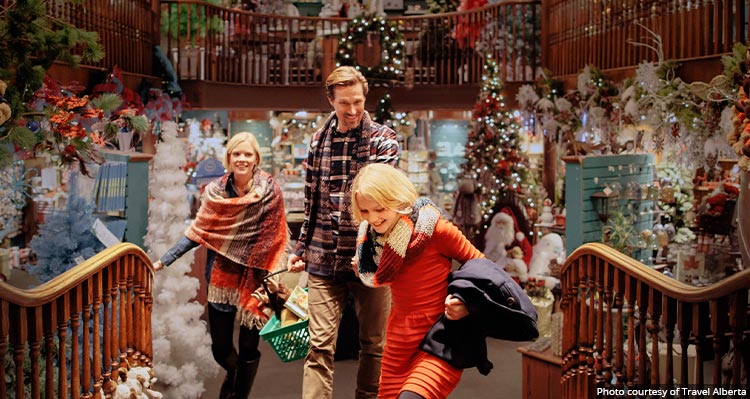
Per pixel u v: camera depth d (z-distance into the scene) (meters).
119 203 4.73
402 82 10.95
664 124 5.90
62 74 6.08
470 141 8.95
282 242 4.69
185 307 5.20
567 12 8.77
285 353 4.05
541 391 4.66
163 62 9.11
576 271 3.80
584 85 7.58
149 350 4.11
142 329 4.01
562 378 3.94
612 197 5.59
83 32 4.19
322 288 3.79
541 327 6.81
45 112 3.92
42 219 6.89
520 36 10.12
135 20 8.34
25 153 4.03
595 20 8.02
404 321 3.08
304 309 4.00
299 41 11.46
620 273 3.33
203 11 10.25
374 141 3.73
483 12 10.61
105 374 3.39
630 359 3.29
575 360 3.85
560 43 8.98
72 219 4.30
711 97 5.27
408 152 14.57
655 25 6.79
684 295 2.73
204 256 7.62
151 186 5.30
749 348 2.56
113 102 4.38
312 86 11.21
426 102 10.96
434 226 3.00
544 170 10.27
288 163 14.13
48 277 4.23
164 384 4.98
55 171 6.82
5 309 2.53
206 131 13.38
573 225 5.59
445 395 2.98
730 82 4.71
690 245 6.81
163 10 10.35
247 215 4.57
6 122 3.70
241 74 10.88
